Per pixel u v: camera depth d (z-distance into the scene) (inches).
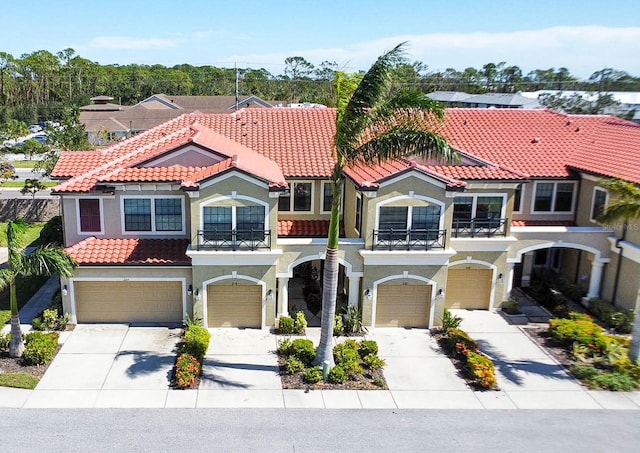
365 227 928.9
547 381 805.2
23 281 1124.5
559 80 5270.7
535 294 1108.5
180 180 931.3
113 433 646.5
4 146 2613.2
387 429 675.4
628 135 1186.0
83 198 951.0
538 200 1135.0
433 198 922.7
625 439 668.7
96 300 936.9
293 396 742.5
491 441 657.6
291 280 1163.9
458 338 885.2
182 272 929.5
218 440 641.0
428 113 761.0
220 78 6594.5
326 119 1242.0
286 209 1084.5
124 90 5467.5
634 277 976.9
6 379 744.3
